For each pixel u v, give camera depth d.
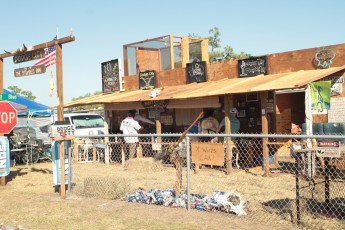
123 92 17.31
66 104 16.84
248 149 13.00
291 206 7.01
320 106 10.30
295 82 10.39
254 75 13.13
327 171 7.10
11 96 12.12
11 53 12.77
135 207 7.79
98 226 6.54
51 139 8.72
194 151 7.75
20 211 7.72
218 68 14.33
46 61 12.07
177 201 7.78
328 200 6.98
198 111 14.45
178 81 15.48
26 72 12.54
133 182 10.76
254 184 9.96
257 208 7.40
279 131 15.83
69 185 9.15
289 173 11.28
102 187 8.86
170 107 13.74
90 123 18.78
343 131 10.05
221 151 7.39
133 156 14.49
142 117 15.73
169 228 6.28
